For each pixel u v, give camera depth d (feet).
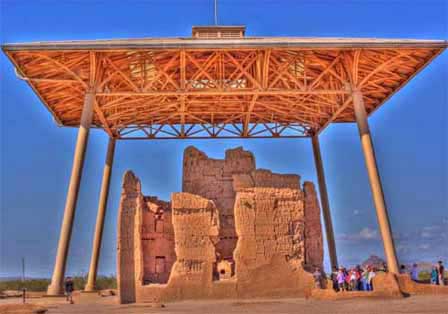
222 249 101.96
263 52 119.24
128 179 96.37
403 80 137.59
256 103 143.33
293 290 91.86
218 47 113.09
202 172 104.42
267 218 93.35
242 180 94.12
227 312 74.59
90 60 116.16
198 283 91.25
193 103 148.05
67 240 112.27
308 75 136.36
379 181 115.65
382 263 123.34
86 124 116.16
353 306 79.05
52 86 132.98
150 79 134.62
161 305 84.12
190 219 92.68
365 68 130.31
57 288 110.42
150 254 98.84
